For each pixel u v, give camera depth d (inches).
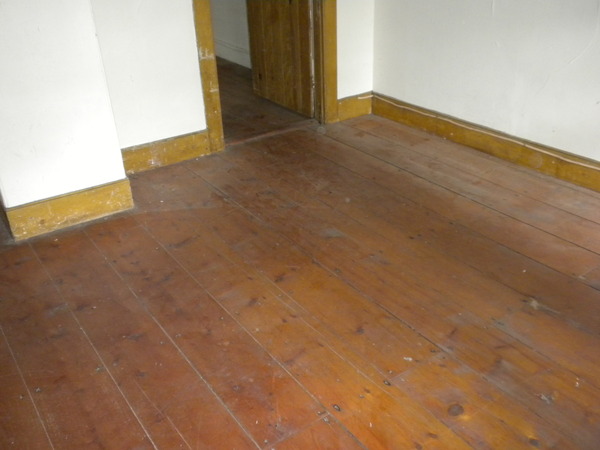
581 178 126.7
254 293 97.0
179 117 143.0
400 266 102.9
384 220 117.6
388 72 166.2
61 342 87.5
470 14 137.1
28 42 102.1
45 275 103.3
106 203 121.1
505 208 120.5
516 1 126.2
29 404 76.7
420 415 73.4
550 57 123.6
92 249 110.8
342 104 169.2
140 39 130.9
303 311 92.4
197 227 117.1
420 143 153.8
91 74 110.1
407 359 82.4
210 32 138.6
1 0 97.5
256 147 154.2
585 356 82.0
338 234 113.2
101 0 123.3
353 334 87.3
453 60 145.6
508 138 138.8
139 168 141.3
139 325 90.6
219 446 70.0
